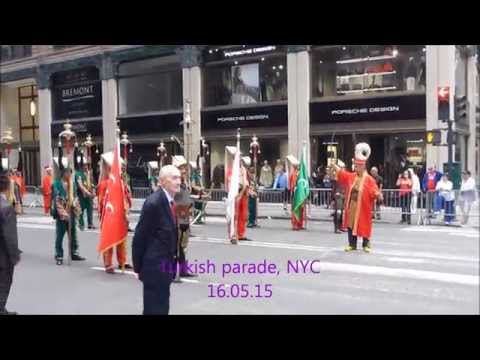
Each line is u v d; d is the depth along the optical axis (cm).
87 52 3084
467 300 690
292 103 2347
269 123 2427
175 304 679
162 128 2781
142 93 2933
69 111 3225
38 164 3550
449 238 1254
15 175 2008
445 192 1503
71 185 1011
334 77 2292
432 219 1551
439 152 1997
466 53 2316
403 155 2131
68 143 1034
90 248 1192
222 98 2616
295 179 1488
